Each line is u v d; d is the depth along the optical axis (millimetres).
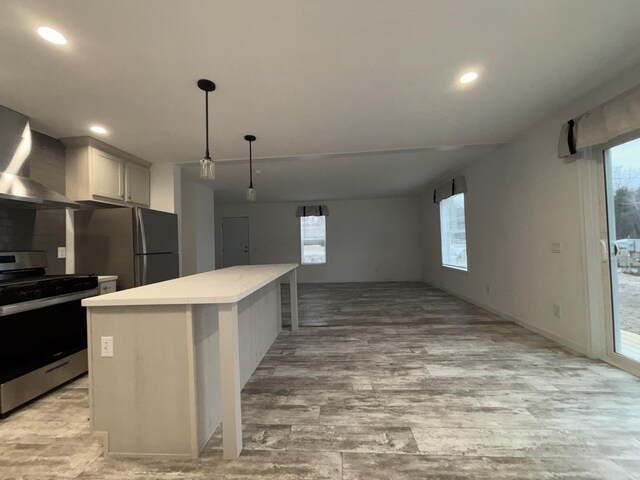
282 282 8672
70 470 1551
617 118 2242
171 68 2072
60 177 3270
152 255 3527
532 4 1594
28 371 2217
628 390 2205
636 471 1450
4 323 2352
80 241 3369
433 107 2791
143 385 1636
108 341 1648
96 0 1470
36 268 3002
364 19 1670
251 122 2998
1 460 1633
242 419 1955
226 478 1475
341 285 7949
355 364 2814
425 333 3686
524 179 3555
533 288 3516
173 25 1665
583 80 2387
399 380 2463
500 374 2514
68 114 2711
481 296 4895
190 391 1617
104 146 3471
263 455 1623
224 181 5750
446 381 2422
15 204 2748
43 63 1973
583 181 2736
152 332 1631
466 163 4930
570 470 1463
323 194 7492
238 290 1734
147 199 4207
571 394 2168
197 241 5918
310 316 4703
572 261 2902
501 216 4117
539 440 1688
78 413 2111
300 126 3135
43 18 1581
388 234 8461
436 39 1858
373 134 3428
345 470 1497
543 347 3062
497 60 2094
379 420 1916
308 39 1823
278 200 8227
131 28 1676
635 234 2424
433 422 1881
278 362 2904
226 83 2279
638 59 2125
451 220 6293
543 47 1962
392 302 5598
